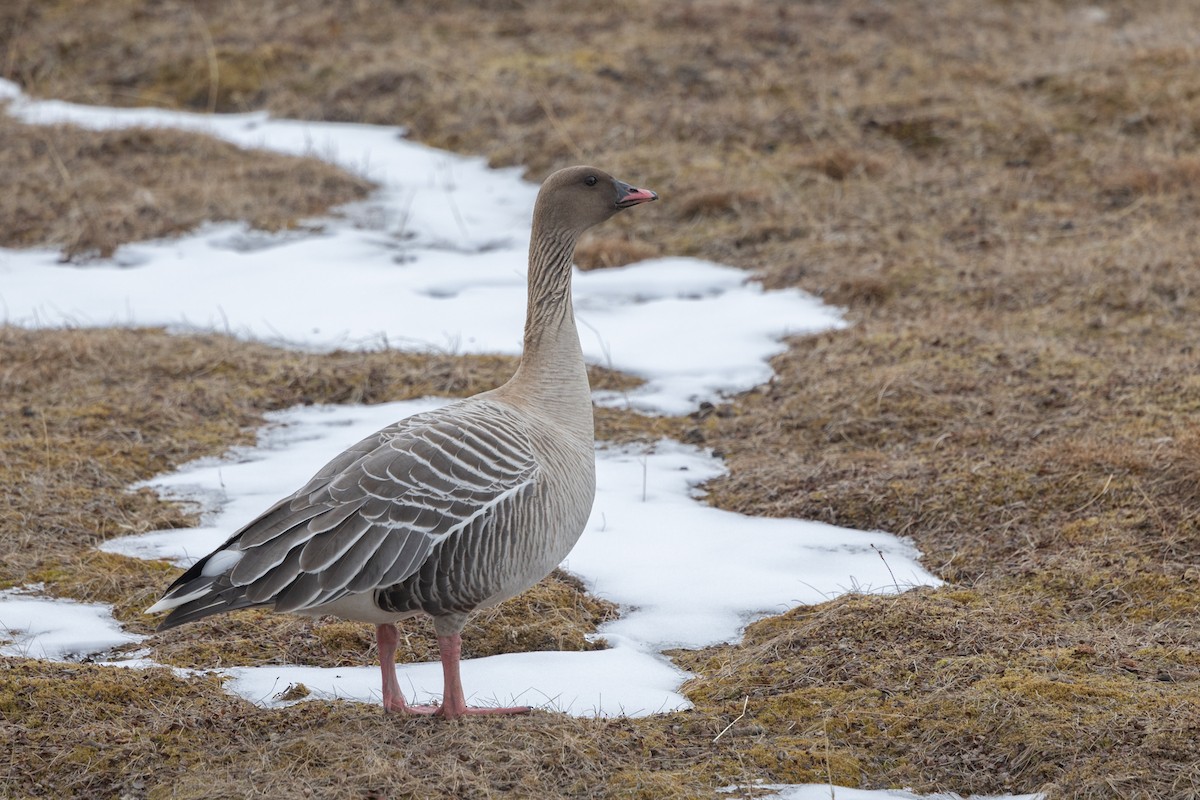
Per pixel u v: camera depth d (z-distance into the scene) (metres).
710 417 13.63
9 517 10.88
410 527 7.31
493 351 15.30
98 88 25.94
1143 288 15.48
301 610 7.11
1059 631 8.96
